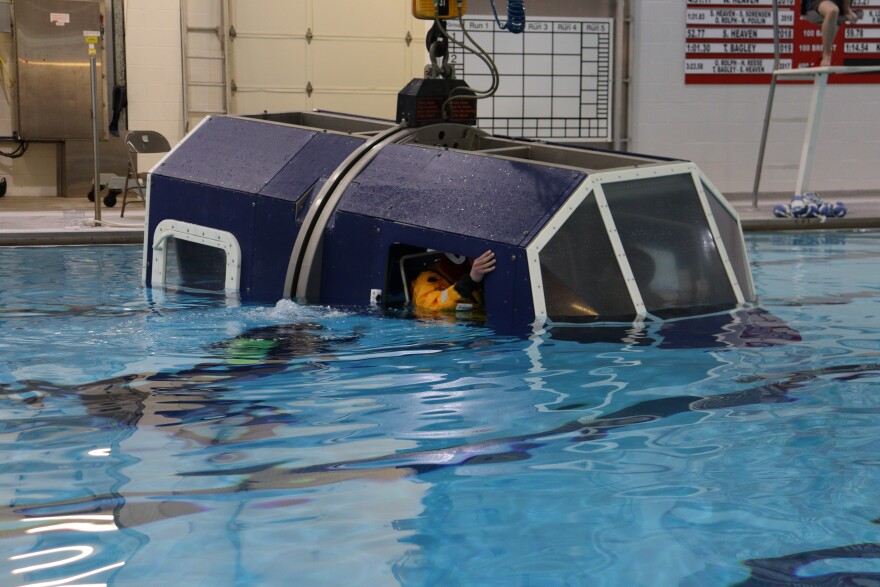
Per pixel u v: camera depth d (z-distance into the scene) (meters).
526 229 4.37
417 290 4.84
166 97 12.09
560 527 2.15
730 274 4.93
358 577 1.90
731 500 2.30
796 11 12.43
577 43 12.20
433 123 5.49
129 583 1.87
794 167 12.66
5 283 5.85
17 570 1.93
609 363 3.69
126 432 2.86
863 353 3.88
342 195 5.03
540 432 2.85
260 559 1.98
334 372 3.57
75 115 12.88
